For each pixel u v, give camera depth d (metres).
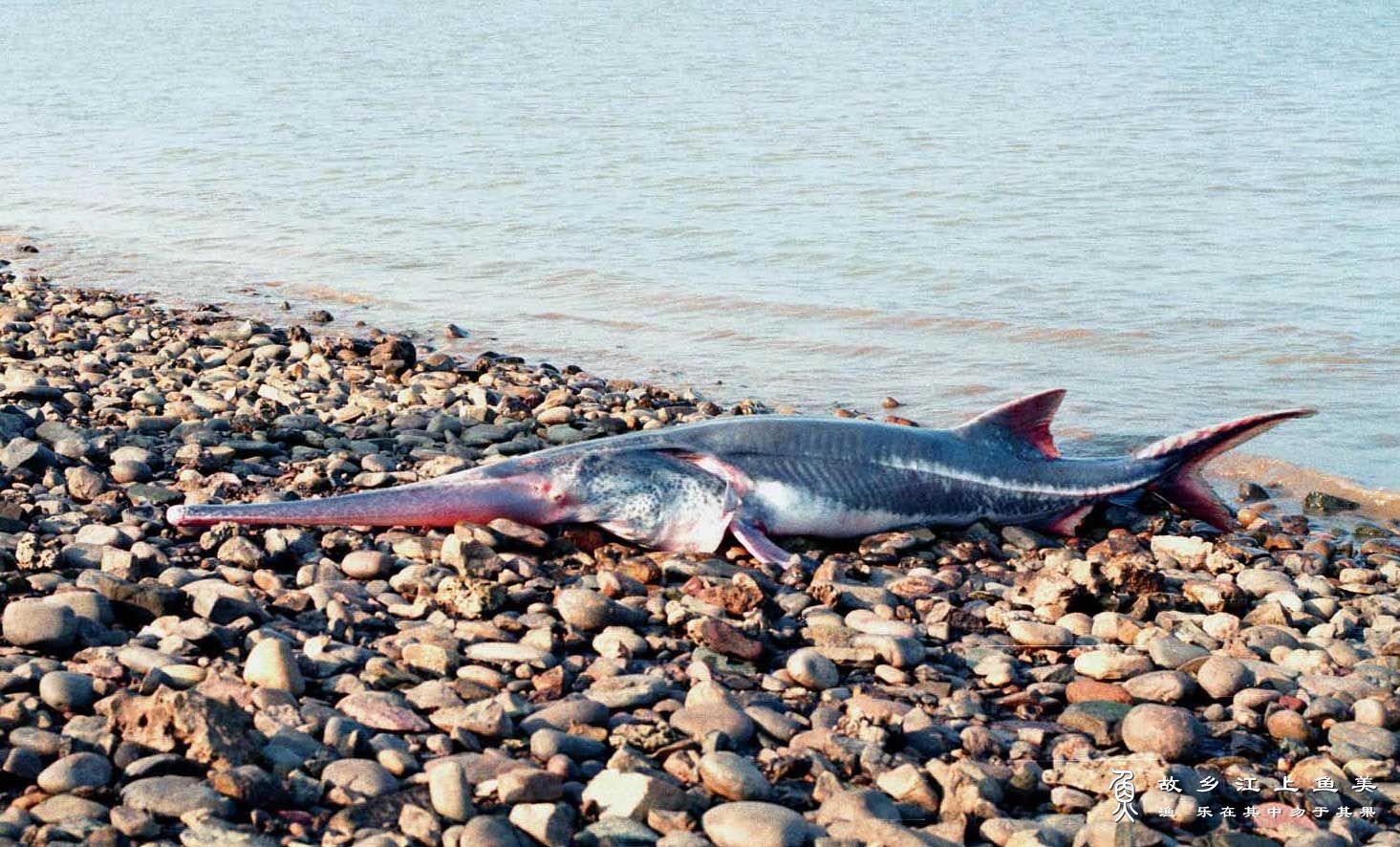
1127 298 21.72
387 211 29.48
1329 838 6.52
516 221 28.23
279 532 9.85
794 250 25.38
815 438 10.90
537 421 14.04
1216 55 56.31
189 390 14.28
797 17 80.00
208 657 7.80
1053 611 9.52
